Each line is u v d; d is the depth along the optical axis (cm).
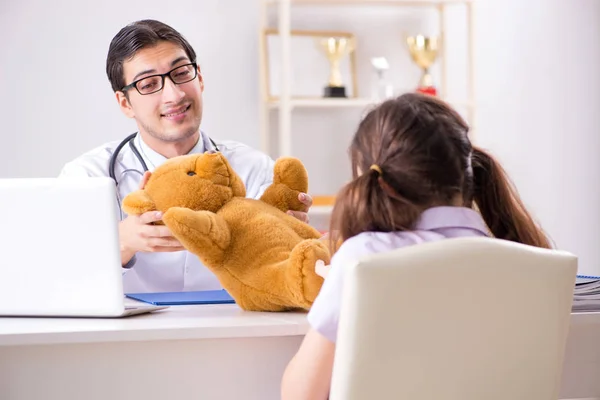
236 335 143
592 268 429
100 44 372
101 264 152
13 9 365
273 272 154
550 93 421
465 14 405
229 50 383
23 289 155
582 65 423
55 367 142
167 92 235
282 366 149
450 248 115
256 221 161
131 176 248
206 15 380
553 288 123
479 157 144
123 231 170
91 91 373
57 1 368
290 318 152
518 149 419
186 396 146
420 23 402
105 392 144
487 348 119
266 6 386
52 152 371
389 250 120
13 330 140
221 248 157
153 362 145
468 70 398
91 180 151
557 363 127
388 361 114
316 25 392
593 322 152
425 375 117
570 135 424
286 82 366
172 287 242
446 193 131
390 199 128
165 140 241
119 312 153
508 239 145
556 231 426
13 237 154
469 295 116
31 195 152
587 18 422
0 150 367
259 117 387
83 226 151
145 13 376
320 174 399
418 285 113
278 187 175
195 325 143
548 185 423
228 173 168
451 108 134
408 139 128
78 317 157
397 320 113
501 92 415
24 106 368
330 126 399
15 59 366
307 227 168
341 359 114
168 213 152
